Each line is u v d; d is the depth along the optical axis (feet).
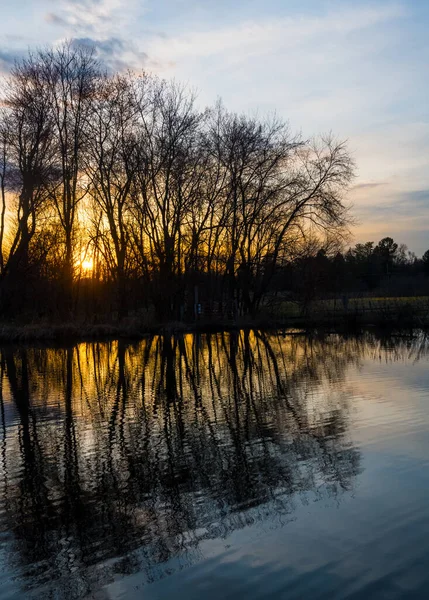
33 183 108.17
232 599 17.10
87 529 22.38
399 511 22.41
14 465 30.55
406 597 16.69
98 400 47.26
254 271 134.72
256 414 40.19
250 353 78.89
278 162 122.93
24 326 104.17
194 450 32.07
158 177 118.62
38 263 118.93
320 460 29.12
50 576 18.99
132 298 143.23
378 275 269.23
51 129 109.50
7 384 56.39
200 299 141.28
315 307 144.05
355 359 69.05
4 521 23.41
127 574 18.90
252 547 20.17
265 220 123.95
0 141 107.76
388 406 40.91
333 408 40.93
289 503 23.79
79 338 101.91
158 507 24.14
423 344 86.12
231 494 25.14
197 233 121.29
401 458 28.86
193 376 58.95
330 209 121.19
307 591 17.24
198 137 118.11
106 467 29.71
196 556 19.76
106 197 116.47
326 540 20.35
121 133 114.32
